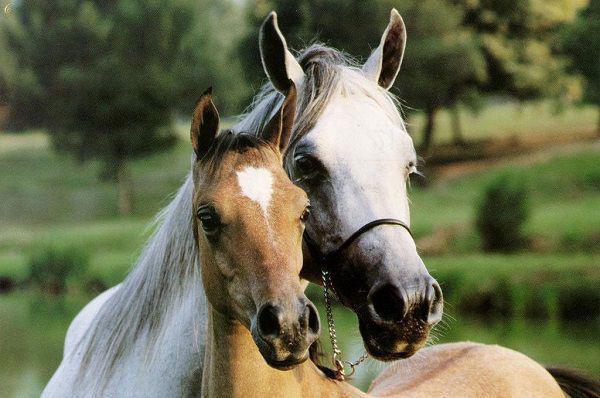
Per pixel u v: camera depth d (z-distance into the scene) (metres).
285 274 2.77
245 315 2.85
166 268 3.90
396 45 4.17
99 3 56.47
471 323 18.39
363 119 3.70
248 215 2.86
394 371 4.59
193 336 3.71
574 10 47.53
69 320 20.16
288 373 3.23
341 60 4.09
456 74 41.78
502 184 26.39
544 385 4.38
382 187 3.55
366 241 3.45
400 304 3.26
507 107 56.03
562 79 46.69
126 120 48.41
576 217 28.09
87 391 4.04
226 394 3.14
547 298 19.25
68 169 55.28
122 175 48.03
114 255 31.02
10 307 23.72
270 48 3.86
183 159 56.25
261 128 3.90
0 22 54.25
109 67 48.41
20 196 49.31
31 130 62.62
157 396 3.79
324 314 13.36
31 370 12.96
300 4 36.16
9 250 35.41
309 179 3.64
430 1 41.84
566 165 38.69
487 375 4.26
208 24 55.03
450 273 20.30
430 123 45.78
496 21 46.78
